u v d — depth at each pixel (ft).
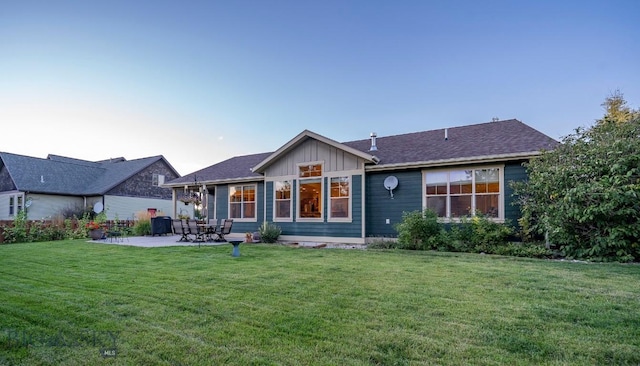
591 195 25.82
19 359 9.49
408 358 9.35
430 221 33.45
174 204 59.77
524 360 9.16
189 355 9.61
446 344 10.19
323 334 11.01
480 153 34.73
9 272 21.54
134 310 13.50
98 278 19.47
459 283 17.76
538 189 29.76
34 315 12.95
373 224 40.24
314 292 16.10
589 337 10.63
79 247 35.83
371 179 40.70
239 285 17.56
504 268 22.07
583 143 28.66
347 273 20.59
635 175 25.82
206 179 53.78
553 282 17.83
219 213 52.54
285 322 12.12
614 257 25.80
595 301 14.35
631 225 25.25
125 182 82.89
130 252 31.19
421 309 13.44
